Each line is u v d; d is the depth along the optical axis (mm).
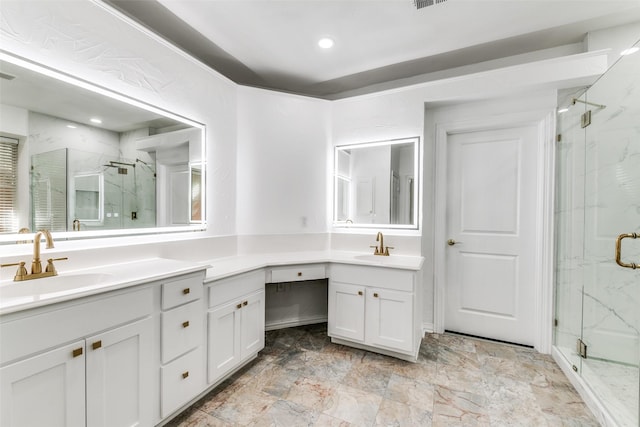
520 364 2168
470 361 2209
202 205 2283
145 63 1832
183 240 2109
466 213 2699
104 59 1613
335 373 2031
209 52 2449
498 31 2139
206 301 1726
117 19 1672
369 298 2273
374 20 2018
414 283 2113
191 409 1645
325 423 1546
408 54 2465
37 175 1415
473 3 1841
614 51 2074
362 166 2848
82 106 1574
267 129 2723
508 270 2551
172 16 1982
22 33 1306
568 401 1737
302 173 2861
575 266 2088
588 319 1914
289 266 2348
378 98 2758
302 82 3018
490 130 2604
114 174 1731
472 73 2578
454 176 2740
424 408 1670
